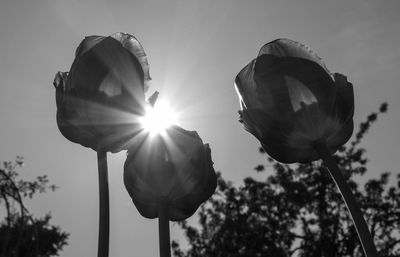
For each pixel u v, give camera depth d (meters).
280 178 6.25
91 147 0.33
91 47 0.32
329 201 6.14
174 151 0.33
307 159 0.33
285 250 6.00
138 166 0.33
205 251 6.10
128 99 0.32
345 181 0.30
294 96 0.32
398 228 5.92
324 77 0.32
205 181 0.33
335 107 0.32
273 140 0.33
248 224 6.11
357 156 6.11
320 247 5.80
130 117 0.32
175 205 0.33
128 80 0.32
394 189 5.98
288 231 6.09
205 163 0.33
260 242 5.92
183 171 0.32
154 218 0.34
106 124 0.32
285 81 0.32
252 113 0.33
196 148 0.33
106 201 0.31
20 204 0.76
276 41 0.33
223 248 5.94
